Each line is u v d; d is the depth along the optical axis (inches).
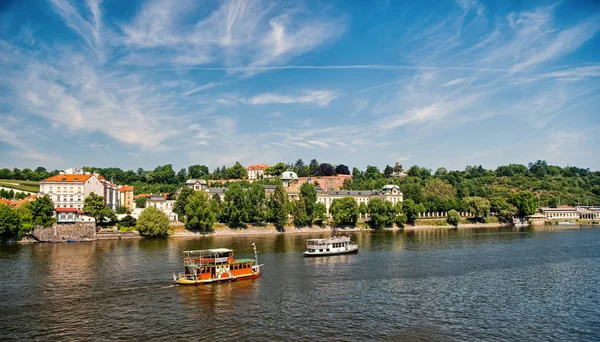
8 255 5521.7
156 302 3326.8
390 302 3346.5
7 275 4237.2
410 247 6653.5
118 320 2903.5
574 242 7327.8
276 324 2824.8
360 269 4685.0
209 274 3991.1
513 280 4151.1
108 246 6550.2
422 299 3442.4
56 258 5280.5
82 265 4785.9
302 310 3125.0
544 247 6624.0
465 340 2573.8
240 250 6210.6
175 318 2947.8
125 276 4210.1
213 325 2802.7
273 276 4303.6
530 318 2984.7
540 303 3351.4
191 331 2696.9
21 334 2645.2
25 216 7135.8
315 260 5315.0
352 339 2568.9
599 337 2640.3
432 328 2768.2
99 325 2805.1
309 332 2679.6
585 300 3447.3
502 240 7716.5
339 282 4033.0
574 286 3909.9
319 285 3905.0
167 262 4990.2
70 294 3540.8
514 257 5565.9
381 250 6289.4
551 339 2605.8
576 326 2829.7
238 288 3777.1
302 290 3715.6
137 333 2662.4
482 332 2706.7
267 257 5565.9
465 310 3154.5
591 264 5029.5
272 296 3511.3
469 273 4478.3
